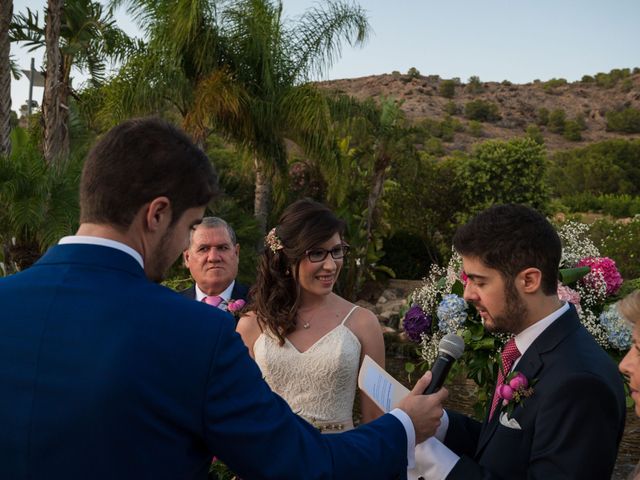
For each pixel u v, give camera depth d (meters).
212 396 1.19
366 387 1.96
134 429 1.13
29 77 13.72
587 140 85.56
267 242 2.67
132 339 1.16
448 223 18.05
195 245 3.36
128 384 1.13
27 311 1.20
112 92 12.17
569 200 35.12
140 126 1.29
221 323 1.25
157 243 1.30
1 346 1.18
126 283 1.23
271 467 1.21
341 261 2.66
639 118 87.00
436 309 2.77
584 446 1.49
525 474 1.62
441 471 1.74
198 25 12.37
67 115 10.59
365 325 2.70
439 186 17.94
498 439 1.68
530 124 88.88
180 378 1.17
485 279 1.72
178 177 1.28
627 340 2.48
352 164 16.33
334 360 2.58
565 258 2.90
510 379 1.68
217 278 3.35
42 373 1.15
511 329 1.75
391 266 18.50
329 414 2.60
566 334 1.68
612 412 1.52
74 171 9.37
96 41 12.21
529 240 1.68
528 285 1.70
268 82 12.70
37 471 1.12
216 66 12.77
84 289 1.21
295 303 2.66
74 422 1.12
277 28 12.97
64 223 9.02
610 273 2.69
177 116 15.22
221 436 1.20
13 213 8.73
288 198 15.64
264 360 2.67
